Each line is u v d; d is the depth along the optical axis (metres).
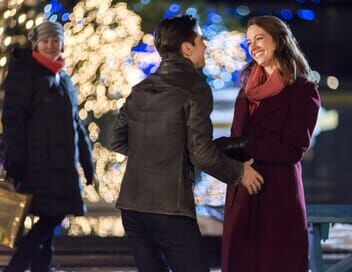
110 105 16.80
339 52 52.44
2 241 10.77
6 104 11.09
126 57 16.62
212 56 16.89
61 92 11.40
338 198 26.25
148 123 8.94
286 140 9.23
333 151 35.50
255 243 9.41
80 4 16.25
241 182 9.02
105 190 17.11
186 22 9.03
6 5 16.28
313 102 9.29
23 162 11.04
